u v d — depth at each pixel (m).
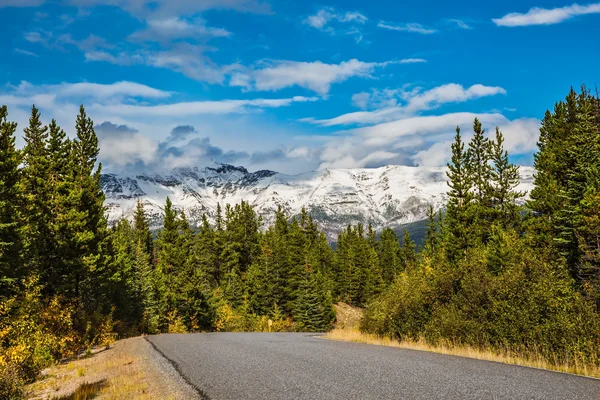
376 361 12.59
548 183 36.69
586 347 12.61
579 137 33.97
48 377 15.25
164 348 18.97
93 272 35.31
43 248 31.66
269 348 17.98
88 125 51.50
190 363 13.48
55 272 32.78
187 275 63.84
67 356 21.59
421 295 23.08
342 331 30.36
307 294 73.88
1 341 17.78
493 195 49.06
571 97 44.31
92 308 39.53
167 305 60.06
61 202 33.81
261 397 8.09
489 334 16.64
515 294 16.66
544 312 15.22
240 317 72.12
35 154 39.12
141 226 100.00
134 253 63.00
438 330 19.27
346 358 13.55
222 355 15.48
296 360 13.27
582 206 27.94
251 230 101.88
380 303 25.97
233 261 93.81
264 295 77.81
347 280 101.75
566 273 17.92
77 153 49.78
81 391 10.36
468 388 8.06
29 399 11.64
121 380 11.52
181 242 75.38
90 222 37.56
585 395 7.37
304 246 93.94
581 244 26.41
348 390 8.25
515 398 7.17
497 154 49.69
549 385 8.32
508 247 32.00
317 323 72.69
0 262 23.25
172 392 9.25
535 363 12.53
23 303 21.42
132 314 51.38
